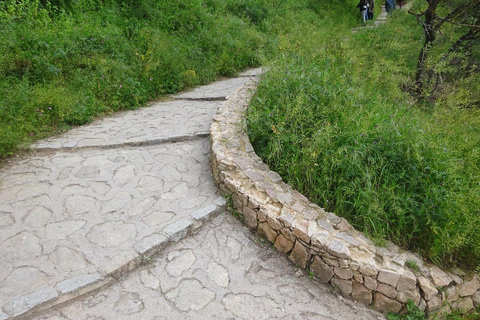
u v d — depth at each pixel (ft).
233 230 9.21
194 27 28.81
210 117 16.76
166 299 7.04
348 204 8.98
